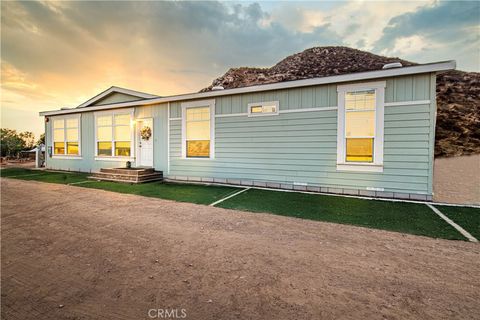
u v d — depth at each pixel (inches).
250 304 82.5
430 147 235.8
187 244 138.3
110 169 403.5
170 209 217.6
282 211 210.2
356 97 266.7
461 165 571.8
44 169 550.9
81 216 196.4
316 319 74.4
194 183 359.3
